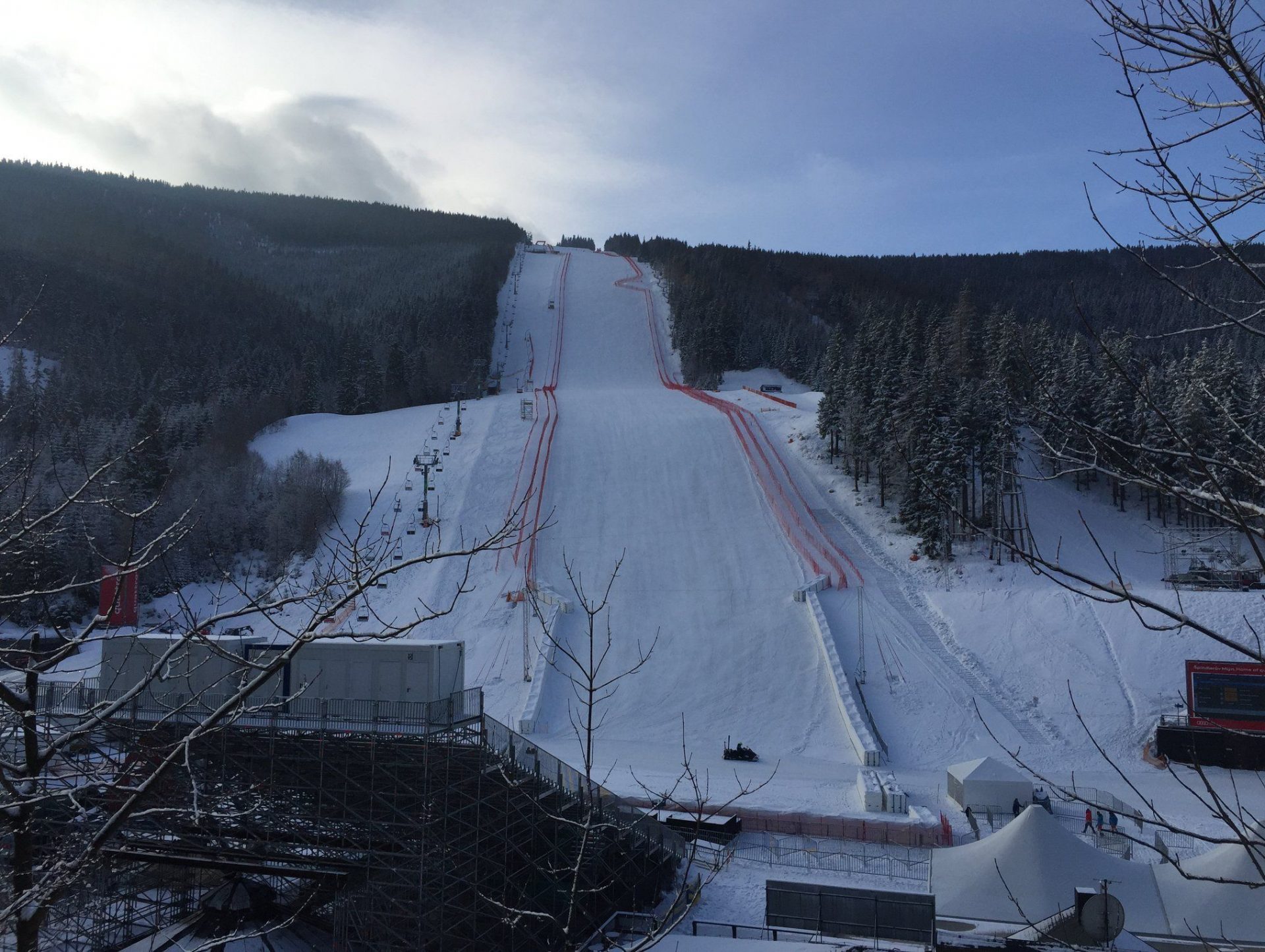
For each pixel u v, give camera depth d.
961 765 40.19
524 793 22.94
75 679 26.14
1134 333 6.19
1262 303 5.21
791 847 34.22
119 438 66.88
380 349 147.00
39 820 9.48
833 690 51.25
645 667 54.12
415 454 94.94
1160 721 46.97
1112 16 5.43
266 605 7.71
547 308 188.12
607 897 27.38
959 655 55.19
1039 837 24.27
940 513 66.31
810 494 81.38
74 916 21.88
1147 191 5.55
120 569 7.82
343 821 23.72
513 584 64.62
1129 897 23.05
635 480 84.25
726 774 42.38
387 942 23.61
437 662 25.05
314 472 80.62
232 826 23.05
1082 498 77.12
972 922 22.78
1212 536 6.74
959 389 69.69
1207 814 37.47
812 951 22.61
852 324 176.75
